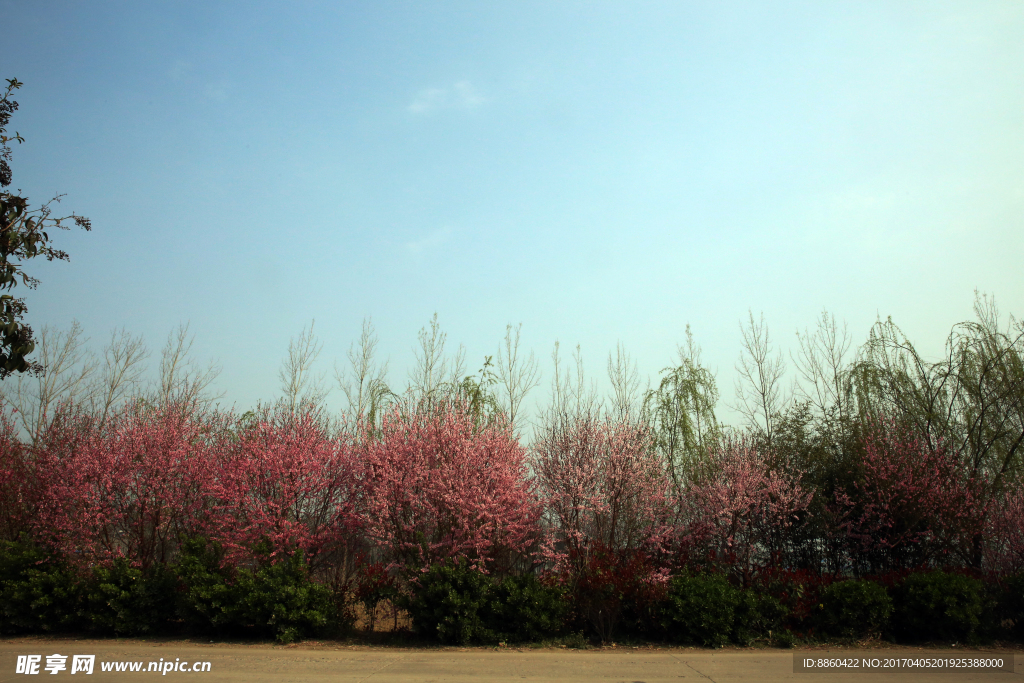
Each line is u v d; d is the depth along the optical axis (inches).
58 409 575.8
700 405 615.2
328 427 518.9
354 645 390.3
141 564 462.0
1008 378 517.7
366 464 466.3
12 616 414.3
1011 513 475.2
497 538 439.2
